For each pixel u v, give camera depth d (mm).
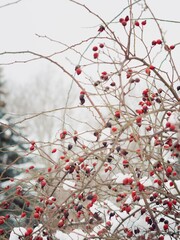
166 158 3035
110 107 2562
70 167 2473
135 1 2748
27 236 2531
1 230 2840
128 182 2432
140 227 2914
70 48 2672
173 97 2873
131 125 2400
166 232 2756
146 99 2865
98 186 2605
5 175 7227
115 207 3141
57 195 3039
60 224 2486
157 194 2658
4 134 7527
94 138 2730
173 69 2787
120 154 2492
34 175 2643
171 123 2439
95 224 2764
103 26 2748
